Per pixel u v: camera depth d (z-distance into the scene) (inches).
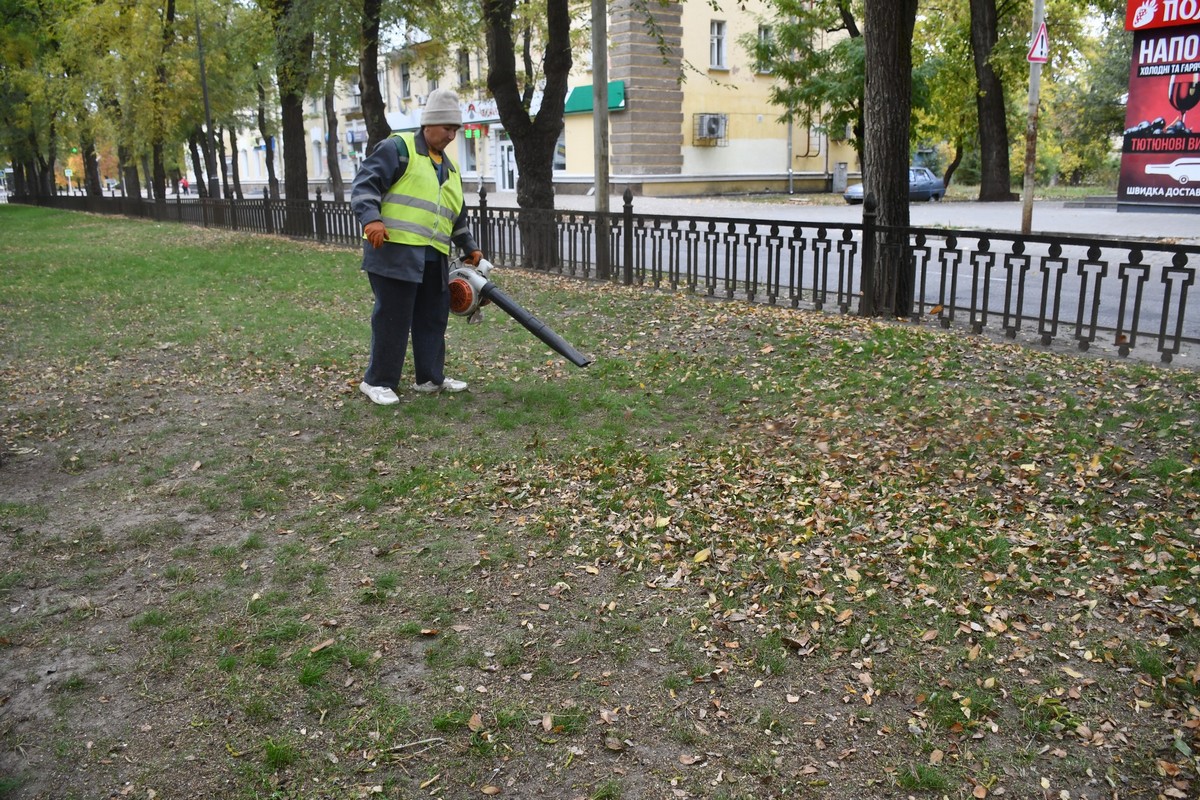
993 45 1147.9
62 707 121.1
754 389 261.1
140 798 105.1
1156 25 853.8
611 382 273.6
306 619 141.1
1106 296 428.8
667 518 174.6
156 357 328.5
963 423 223.9
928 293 449.1
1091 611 141.3
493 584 152.0
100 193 1679.4
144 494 192.9
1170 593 145.5
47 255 749.3
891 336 309.7
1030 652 131.3
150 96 1210.6
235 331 372.2
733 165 1625.2
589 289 449.4
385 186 237.8
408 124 1968.5
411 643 135.5
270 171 1752.0
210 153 1257.4
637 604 145.9
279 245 764.0
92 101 1402.6
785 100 1275.8
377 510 183.0
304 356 321.1
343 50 735.7
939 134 1427.2
